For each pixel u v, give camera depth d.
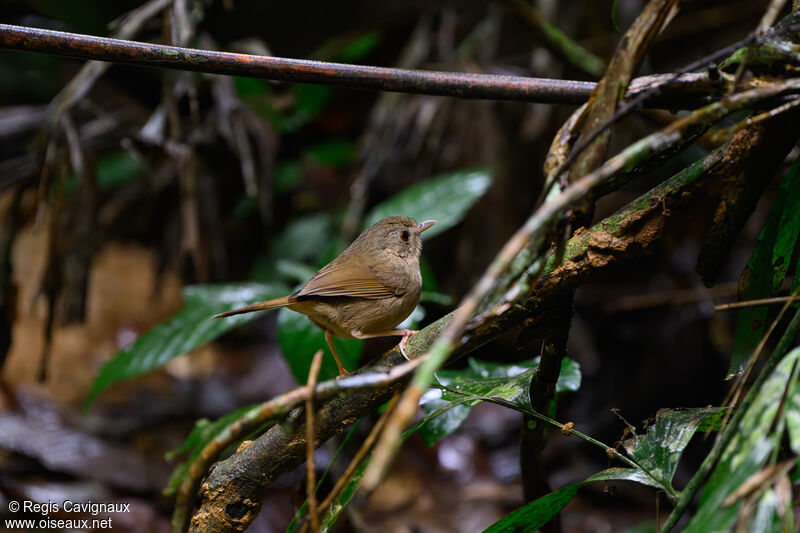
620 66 3.13
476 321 2.84
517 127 9.94
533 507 3.35
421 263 7.07
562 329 3.58
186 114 9.28
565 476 8.23
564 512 7.69
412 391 2.12
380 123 9.75
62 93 7.19
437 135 9.48
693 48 10.92
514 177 9.52
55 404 8.73
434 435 4.65
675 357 8.87
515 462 8.61
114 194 10.75
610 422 8.83
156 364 5.70
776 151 3.34
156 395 9.33
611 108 3.11
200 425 4.90
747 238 8.48
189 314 5.82
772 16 3.24
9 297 7.14
